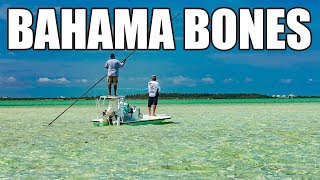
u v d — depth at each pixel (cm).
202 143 1423
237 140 1497
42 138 1608
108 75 2075
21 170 995
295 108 4191
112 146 1364
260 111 3569
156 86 2223
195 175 931
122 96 2102
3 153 1249
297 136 1608
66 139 1566
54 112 3662
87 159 1132
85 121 2502
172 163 1066
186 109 4088
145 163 1069
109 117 2095
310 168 1001
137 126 2047
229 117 2744
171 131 1808
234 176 921
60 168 1013
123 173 952
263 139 1522
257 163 1065
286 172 959
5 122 2455
